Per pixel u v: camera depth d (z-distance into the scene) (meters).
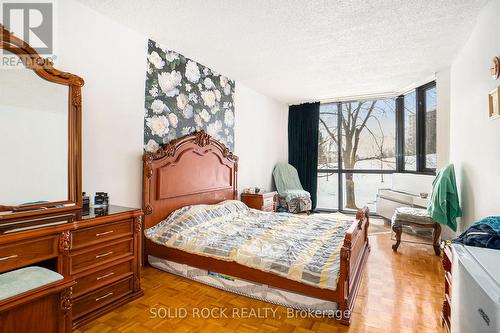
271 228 2.91
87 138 2.31
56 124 2.01
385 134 5.25
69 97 2.08
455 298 1.28
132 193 2.70
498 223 1.58
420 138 4.52
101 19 2.39
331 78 4.11
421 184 4.18
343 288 1.81
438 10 2.26
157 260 2.68
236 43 2.91
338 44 2.92
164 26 2.58
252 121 4.75
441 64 3.52
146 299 2.14
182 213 2.96
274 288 2.07
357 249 2.47
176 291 2.27
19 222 1.69
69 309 1.48
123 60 2.59
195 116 3.46
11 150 1.81
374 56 3.24
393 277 2.60
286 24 2.50
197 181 3.40
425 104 4.46
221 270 2.27
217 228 2.87
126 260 2.08
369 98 5.23
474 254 1.26
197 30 2.64
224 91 3.99
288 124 5.95
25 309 1.29
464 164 2.94
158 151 2.88
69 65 2.18
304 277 1.91
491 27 2.14
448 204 3.04
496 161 2.08
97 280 1.89
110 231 1.97
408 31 2.62
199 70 3.51
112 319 1.87
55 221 1.72
